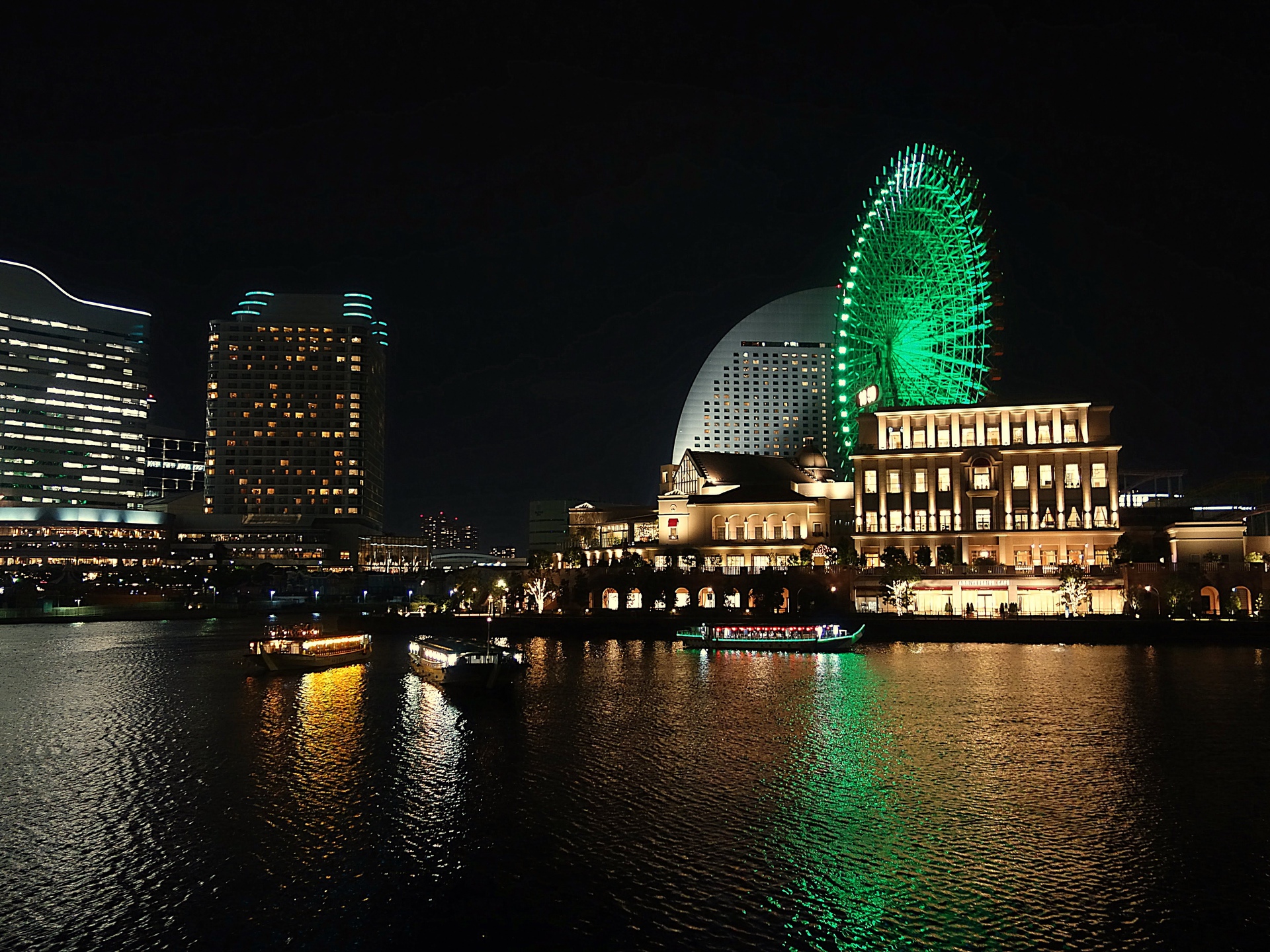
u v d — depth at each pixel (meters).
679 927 39.50
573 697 94.31
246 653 141.25
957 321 176.38
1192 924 39.38
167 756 69.38
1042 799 56.00
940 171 177.62
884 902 41.56
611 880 44.22
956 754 67.31
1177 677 103.12
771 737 73.38
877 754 67.38
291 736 76.25
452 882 44.25
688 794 57.69
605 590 190.00
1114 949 37.38
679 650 140.50
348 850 48.41
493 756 67.94
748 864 46.06
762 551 193.75
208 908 41.66
